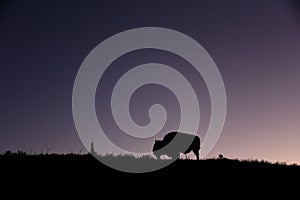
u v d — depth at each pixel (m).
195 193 21.97
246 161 28.59
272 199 21.61
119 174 24.28
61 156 27.00
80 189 21.50
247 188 23.06
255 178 24.67
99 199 20.34
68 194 20.73
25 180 22.20
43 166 24.50
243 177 24.80
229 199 21.39
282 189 23.11
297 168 27.00
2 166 24.11
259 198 21.64
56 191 21.02
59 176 23.09
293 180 24.59
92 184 22.30
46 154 27.61
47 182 22.14
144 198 20.84
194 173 25.20
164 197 21.16
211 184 23.42
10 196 20.06
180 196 21.42
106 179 23.23
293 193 22.55
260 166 27.16
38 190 21.02
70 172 23.84
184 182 23.58
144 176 24.28
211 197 21.52
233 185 23.44
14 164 24.56
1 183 21.64
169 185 22.98
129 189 21.98
